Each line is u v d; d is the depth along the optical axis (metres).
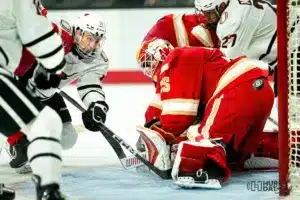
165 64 12.38
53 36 9.81
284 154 11.02
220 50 12.95
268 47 14.18
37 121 9.36
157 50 13.43
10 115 9.33
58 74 10.48
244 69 12.07
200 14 14.23
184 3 28.66
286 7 10.96
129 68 29.95
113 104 24.56
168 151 12.26
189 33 14.53
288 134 11.08
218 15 13.70
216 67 12.28
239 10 13.54
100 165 13.93
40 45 9.74
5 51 9.98
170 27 14.62
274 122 15.20
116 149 12.81
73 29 12.79
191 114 12.22
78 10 28.45
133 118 21.27
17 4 9.67
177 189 11.59
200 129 12.12
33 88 10.78
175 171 11.61
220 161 11.49
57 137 9.41
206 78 12.32
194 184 11.48
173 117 12.22
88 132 18.14
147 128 12.30
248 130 12.26
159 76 12.77
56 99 13.27
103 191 11.55
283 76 11.01
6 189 10.95
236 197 10.95
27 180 12.66
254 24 13.83
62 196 9.34
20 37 9.82
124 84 30.19
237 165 12.85
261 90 11.98
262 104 12.02
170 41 14.66
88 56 12.99
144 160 12.43
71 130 13.44
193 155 11.52
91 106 12.95
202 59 12.28
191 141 11.69
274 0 25.80
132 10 28.97
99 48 12.95
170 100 12.27
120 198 11.02
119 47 29.55
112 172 13.19
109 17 29.09
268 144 13.00
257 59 14.28
